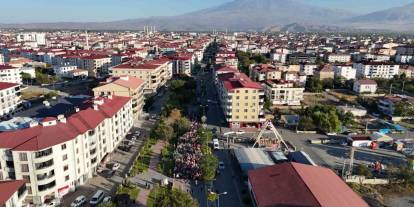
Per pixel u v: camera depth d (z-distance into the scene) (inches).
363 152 5679.1
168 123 6737.2
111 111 5201.8
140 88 7372.1
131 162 5068.9
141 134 6304.1
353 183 4527.6
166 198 3686.0
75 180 4220.0
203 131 5925.2
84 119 4537.4
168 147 5664.4
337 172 4849.9
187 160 4963.1
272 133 6530.5
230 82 7258.9
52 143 3814.0
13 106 7460.6
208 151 5295.3
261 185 3639.3
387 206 4037.9
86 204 3912.4
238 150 5255.9
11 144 3742.6
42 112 7007.9
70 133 4097.0
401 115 7554.1
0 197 2970.0
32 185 3779.5
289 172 3695.9
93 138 4512.8
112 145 5182.1
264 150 5442.9
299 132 6668.3
